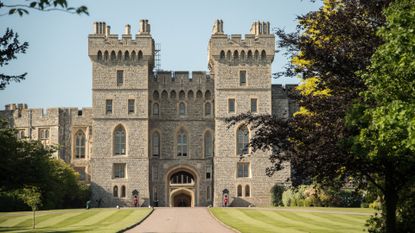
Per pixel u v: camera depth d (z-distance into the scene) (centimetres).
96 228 4156
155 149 8106
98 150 7738
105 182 7700
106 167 7719
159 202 8025
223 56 7888
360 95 2166
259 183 7712
